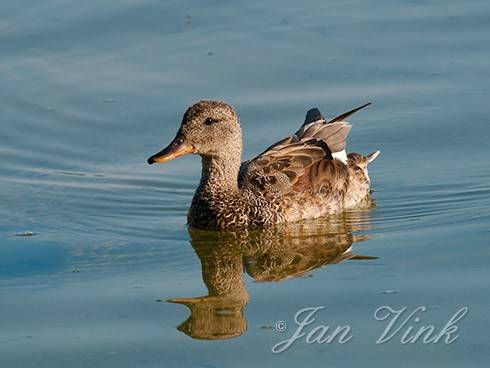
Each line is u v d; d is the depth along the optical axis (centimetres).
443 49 2105
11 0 2291
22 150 1850
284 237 1556
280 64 2073
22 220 1617
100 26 2202
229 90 1994
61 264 1454
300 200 1611
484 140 1823
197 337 1222
